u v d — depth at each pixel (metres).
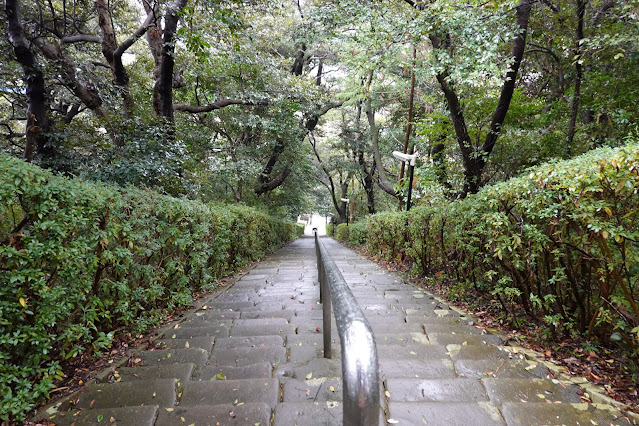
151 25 7.87
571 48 6.11
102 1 7.77
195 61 9.78
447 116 8.13
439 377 2.40
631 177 2.06
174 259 4.21
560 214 2.64
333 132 21.39
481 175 6.93
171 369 2.50
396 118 15.78
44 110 6.19
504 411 1.94
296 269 8.24
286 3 13.53
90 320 2.58
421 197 8.94
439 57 5.48
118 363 2.61
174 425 1.86
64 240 2.34
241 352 2.82
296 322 3.69
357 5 6.46
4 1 5.86
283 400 2.12
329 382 2.30
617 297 2.38
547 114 7.42
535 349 2.87
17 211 2.12
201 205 5.05
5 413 1.81
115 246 3.10
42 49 6.75
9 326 2.00
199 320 3.86
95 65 8.90
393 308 4.29
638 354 2.34
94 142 6.41
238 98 11.37
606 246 2.34
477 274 4.40
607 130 6.14
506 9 5.59
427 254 6.05
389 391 2.17
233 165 12.29
